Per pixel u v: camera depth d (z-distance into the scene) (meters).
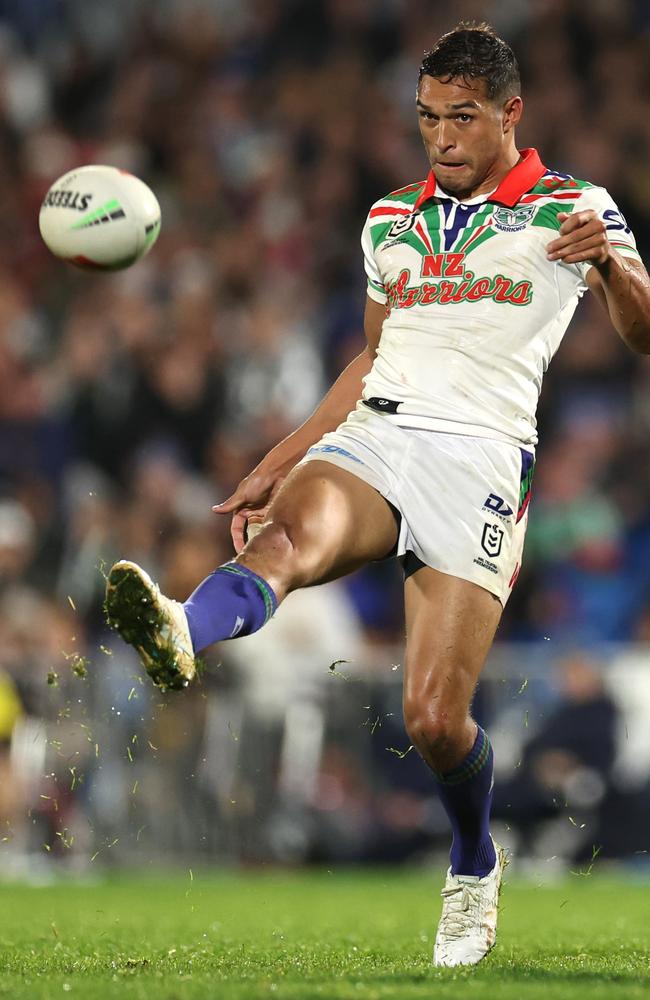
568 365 49.38
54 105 61.00
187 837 35.34
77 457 47.84
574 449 46.84
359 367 17.48
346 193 55.34
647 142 55.38
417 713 15.25
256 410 47.84
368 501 15.38
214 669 36.09
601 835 35.53
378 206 16.70
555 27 57.84
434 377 15.82
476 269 15.84
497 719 36.12
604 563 44.78
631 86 56.75
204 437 47.62
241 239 53.00
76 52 61.88
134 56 61.56
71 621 42.03
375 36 60.16
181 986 12.52
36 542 43.38
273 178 55.09
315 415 17.48
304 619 38.00
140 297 49.94
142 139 58.31
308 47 60.78
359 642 39.66
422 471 15.56
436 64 15.49
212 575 14.30
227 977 13.58
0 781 34.44
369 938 19.48
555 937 19.59
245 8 61.97
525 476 15.98
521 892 30.03
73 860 34.72
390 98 57.91
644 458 47.31
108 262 17.38
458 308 15.84
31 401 49.12
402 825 35.97
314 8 61.09
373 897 28.22
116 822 35.00
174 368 47.69
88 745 35.06
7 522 42.75
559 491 45.94
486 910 16.22
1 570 41.25
